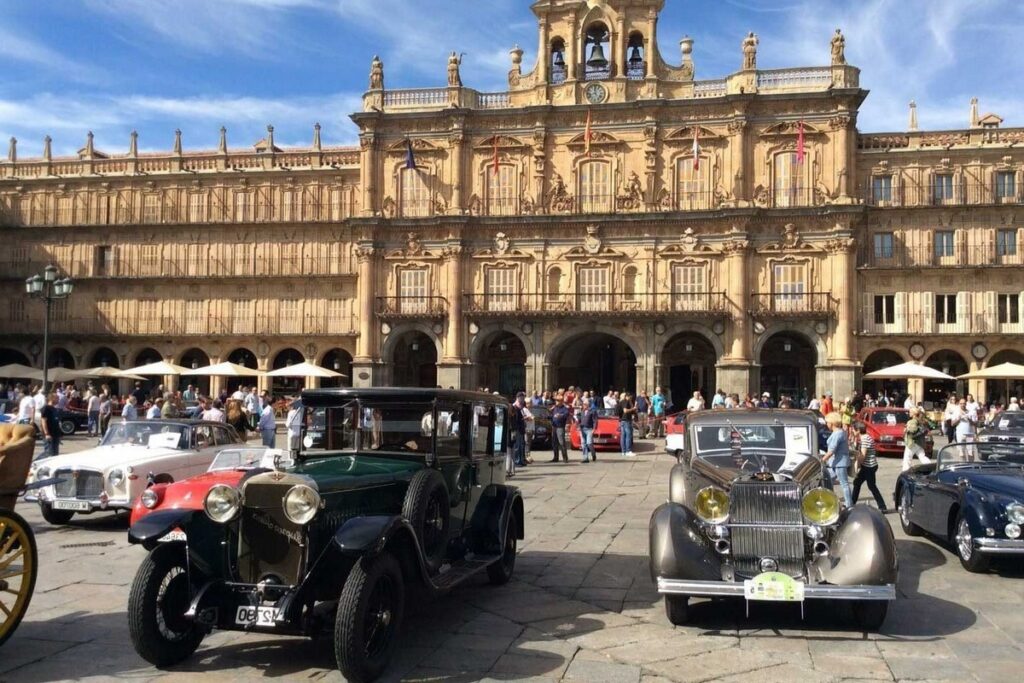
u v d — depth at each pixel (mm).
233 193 56625
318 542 8578
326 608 8500
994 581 12227
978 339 47500
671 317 47688
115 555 13961
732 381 46969
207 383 57469
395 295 51375
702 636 9539
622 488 22234
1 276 58188
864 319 48812
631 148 49375
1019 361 48344
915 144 49406
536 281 49969
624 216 48531
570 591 11531
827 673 8320
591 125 49688
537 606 10781
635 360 52125
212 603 8594
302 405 11016
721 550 10039
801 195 47500
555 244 49938
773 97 47469
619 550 14180
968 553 12750
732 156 48188
